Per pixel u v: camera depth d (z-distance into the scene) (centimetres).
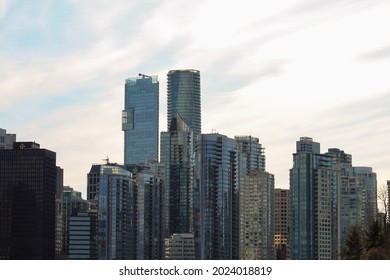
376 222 15038
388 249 14775
